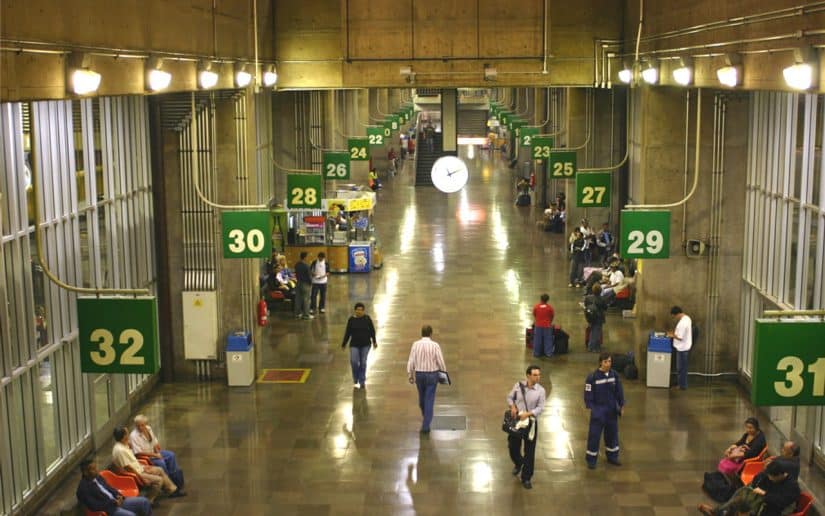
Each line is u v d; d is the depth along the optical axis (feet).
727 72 49.32
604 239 113.50
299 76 85.30
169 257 75.05
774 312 37.60
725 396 71.92
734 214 73.92
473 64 84.12
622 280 98.43
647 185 74.28
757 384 37.78
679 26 64.03
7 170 48.78
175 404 70.90
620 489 54.70
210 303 75.15
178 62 55.16
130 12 45.85
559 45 84.84
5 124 48.42
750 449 53.11
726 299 75.00
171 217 74.49
